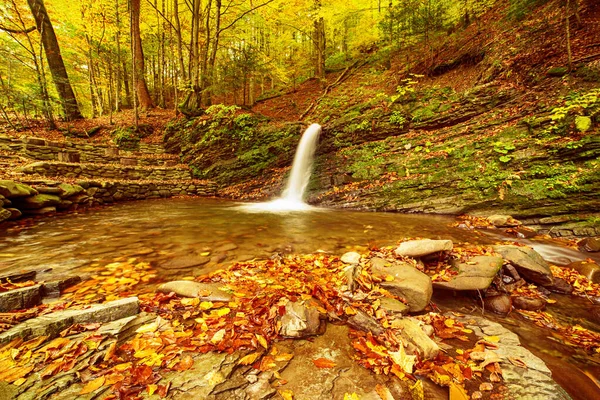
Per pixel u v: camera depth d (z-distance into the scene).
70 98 16.05
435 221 6.48
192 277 3.08
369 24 17.05
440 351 1.88
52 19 16.44
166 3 19.48
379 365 1.72
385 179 8.88
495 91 9.05
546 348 2.25
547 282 3.25
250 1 15.59
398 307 2.41
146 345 1.76
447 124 9.56
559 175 6.00
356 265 3.09
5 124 13.08
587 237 4.87
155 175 11.82
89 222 5.75
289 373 1.62
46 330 1.77
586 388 1.76
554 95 7.57
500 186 6.64
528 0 10.62
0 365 1.48
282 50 20.72
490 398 1.52
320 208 8.77
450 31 14.67
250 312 2.20
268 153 12.12
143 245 4.24
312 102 16.91
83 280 2.91
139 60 19.16
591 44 7.93
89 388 1.39
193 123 13.90
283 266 3.38
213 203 9.65
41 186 6.27
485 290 3.03
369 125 10.88
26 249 3.85
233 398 1.41
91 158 11.38
